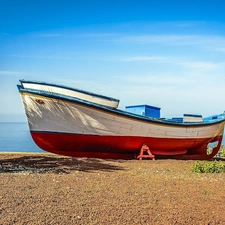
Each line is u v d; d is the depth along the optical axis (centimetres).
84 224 543
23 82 1425
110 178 966
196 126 1725
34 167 1174
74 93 1441
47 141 1474
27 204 650
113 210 623
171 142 1678
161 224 554
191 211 630
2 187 797
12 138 6794
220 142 1914
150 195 754
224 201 714
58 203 663
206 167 1168
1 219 557
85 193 755
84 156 1571
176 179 987
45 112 1411
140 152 1594
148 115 1762
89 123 1463
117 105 1512
